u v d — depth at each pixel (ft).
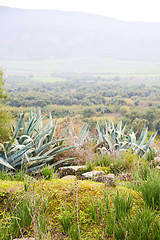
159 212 10.11
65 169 16.69
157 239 8.67
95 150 22.17
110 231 9.15
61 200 10.89
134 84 383.04
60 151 18.72
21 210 9.89
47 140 20.54
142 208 10.46
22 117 18.71
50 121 22.88
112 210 9.89
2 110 17.24
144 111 121.49
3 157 17.02
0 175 14.33
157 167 16.19
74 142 22.15
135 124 103.04
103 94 246.06
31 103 124.57
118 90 269.03
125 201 10.44
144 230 8.67
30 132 19.34
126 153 19.20
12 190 11.39
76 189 10.41
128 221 9.10
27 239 8.70
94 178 13.87
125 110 138.51
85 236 9.11
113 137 24.43
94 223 9.78
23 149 16.83
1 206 10.58
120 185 13.29
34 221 8.56
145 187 11.50
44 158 18.22
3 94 17.26
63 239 8.99
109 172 16.87
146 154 20.25
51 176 13.96
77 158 19.65
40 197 10.61
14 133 18.53
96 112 135.64
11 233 9.18
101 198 10.96
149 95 240.32
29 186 11.09
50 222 9.75
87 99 194.29
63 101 166.40
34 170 16.58
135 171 15.35
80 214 10.15
